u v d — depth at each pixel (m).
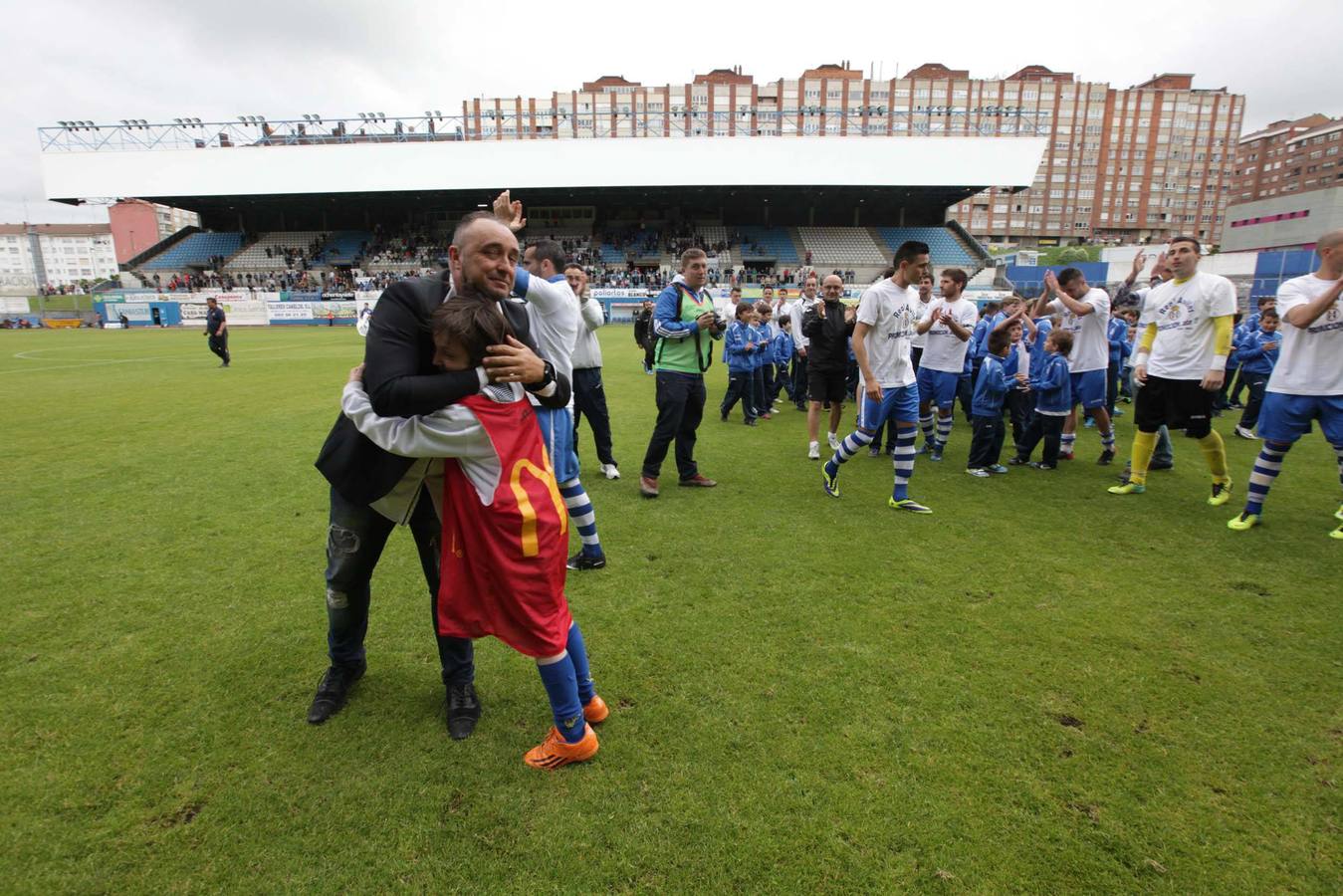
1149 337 5.19
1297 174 91.19
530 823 1.95
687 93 78.56
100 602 3.37
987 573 3.72
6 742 2.29
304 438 7.41
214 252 45.34
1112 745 2.28
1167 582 3.59
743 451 7.04
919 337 6.70
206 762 2.21
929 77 85.12
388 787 2.10
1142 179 94.19
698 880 1.75
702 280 5.09
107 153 39.62
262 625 3.15
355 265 43.69
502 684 2.70
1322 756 2.22
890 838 1.89
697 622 3.15
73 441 7.20
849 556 4.00
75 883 1.74
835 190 42.41
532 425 2.07
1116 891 1.72
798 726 2.38
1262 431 4.41
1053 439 6.25
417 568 3.84
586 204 46.81
